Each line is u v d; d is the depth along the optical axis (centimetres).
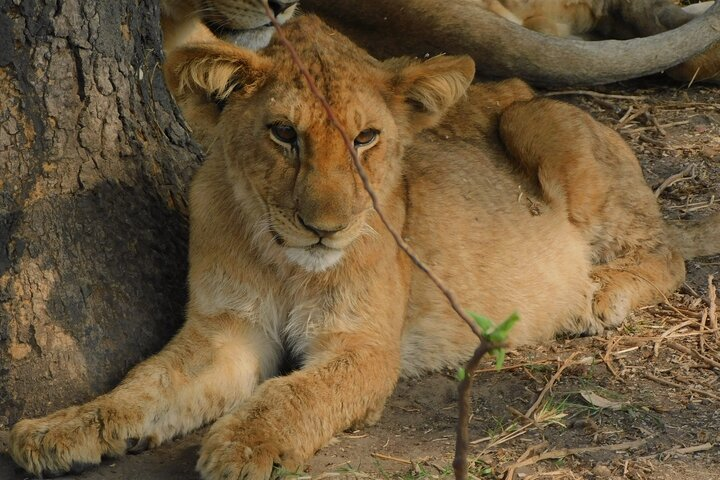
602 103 1316
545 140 912
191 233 736
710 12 1320
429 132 907
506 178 903
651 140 1210
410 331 797
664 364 794
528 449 664
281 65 673
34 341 684
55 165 702
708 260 984
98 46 716
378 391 700
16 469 650
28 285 686
